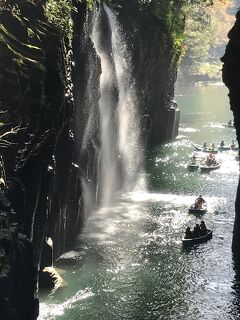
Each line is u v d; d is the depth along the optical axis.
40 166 23.12
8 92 21.88
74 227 33.72
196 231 34.34
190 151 62.09
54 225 29.22
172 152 61.72
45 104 23.41
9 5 24.98
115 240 34.53
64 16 28.66
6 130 21.08
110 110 45.12
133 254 32.28
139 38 55.12
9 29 24.17
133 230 36.50
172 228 36.84
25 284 18.97
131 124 54.22
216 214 39.69
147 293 27.25
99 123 40.75
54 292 26.61
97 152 40.56
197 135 72.75
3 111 21.25
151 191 46.50
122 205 42.50
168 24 63.28
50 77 24.14
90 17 39.41
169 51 64.25
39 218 23.94
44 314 24.61
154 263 30.98
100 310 25.33
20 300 18.52
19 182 20.98
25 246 19.12
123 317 24.70
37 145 22.67
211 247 33.38
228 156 59.38
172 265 30.67
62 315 24.66
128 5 57.38
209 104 104.38
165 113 66.88
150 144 66.25
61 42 26.45
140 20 57.38
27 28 24.55
